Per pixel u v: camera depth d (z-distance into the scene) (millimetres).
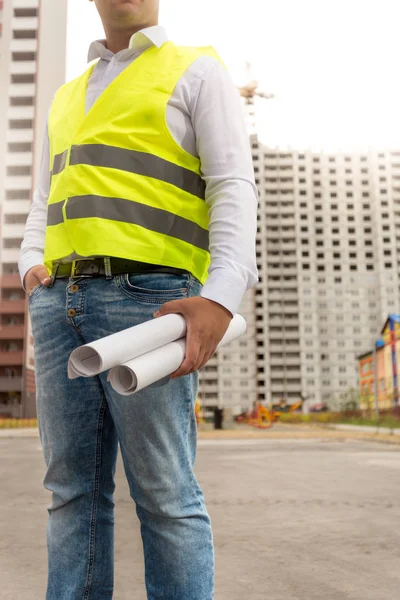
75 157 1655
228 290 1452
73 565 1674
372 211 117125
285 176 116312
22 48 66312
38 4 67375
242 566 3398
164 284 1585
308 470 9344
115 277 1581
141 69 1682
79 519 1687
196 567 1588
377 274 115375
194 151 1668
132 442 1561
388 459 12016
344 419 44719
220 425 37531
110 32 1775
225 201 1571
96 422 1681
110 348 1196
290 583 3061
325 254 115625
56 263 1669
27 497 6285
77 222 1598
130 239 1568
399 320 37531
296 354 109188
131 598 2820
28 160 64000
